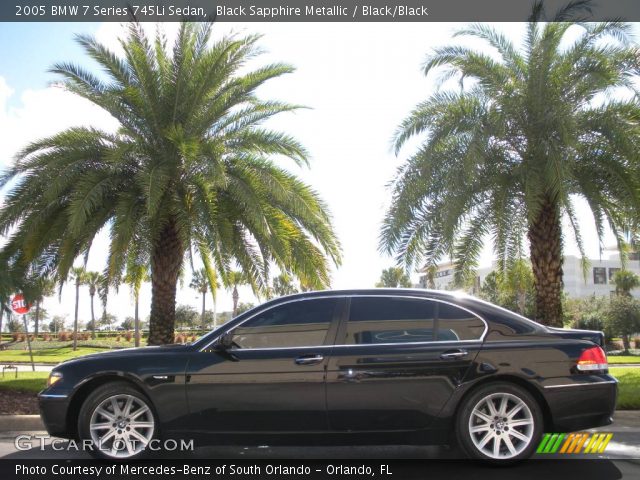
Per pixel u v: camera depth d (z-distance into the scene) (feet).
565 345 18.38
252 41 43.37
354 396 17.95
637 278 184.85
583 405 17.83
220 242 43.27
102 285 43.80
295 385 18.06
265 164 44.47
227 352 18.62
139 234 43.06
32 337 227.20
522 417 17.98
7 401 31.76
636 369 54.39
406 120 43.65
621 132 38.96
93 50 42.68
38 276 43.88
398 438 17.99
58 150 41.75
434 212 44.60
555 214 43.96
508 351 18.19
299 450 21.02
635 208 40.01
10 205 40.32
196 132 43.83
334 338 18.63
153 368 18.70
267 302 19.54
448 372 17.99
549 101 42.32
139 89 43.57
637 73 41.06
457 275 49.32
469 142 40.34
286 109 45.27
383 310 19.03
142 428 18.83
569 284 326.44
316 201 46.16
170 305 44.88
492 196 45.62
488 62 43.34
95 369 19.06
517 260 54.60
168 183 43.04
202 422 18.31
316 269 47.11
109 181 41.09
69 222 38.99
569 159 41.14
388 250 44.50
